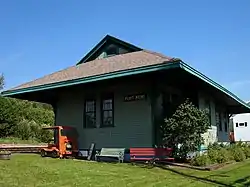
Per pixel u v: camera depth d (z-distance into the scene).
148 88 14.95
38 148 19.61
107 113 16.22
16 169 10.24
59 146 15.54
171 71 13.45
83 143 16.70
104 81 15.13
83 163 12.94
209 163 13.38
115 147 15.55
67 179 9.20
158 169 11.97
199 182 9.41
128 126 15.31
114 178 9.62
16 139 32.03
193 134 13.33
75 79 15.35
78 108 17.38
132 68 13.61
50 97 18.72
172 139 13.77
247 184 9.20
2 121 32.62
